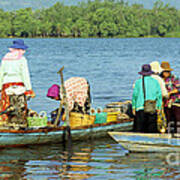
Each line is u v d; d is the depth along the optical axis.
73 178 19.53
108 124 27.92
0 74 24.88
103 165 21.47
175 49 185.75
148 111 23.66
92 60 111.00
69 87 26.94
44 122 26.98
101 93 48.59
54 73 73.50
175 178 19.39
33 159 22.59
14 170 20.67
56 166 21.31
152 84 24.03
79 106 27.19
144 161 22.12
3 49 172.75
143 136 24.00
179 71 74.75
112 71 78.12
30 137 25.28
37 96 44.56
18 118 24.92
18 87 24.61
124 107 30.42
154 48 197.88
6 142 24.73
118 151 24.31
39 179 19.45
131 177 19.58
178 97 25.50
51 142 26.16
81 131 26.70
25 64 24.69
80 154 23.58
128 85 56.56
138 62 104.06
